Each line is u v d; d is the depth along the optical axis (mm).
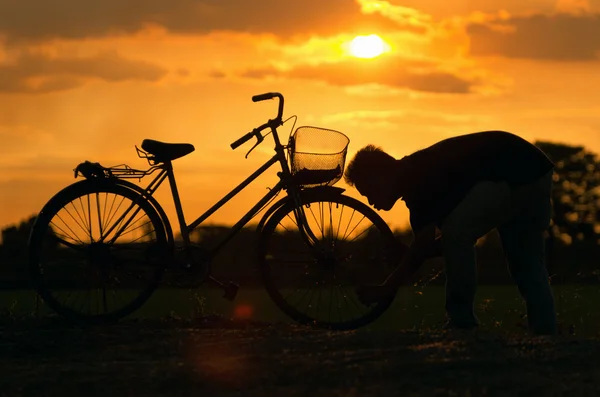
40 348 8961
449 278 9328
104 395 7340
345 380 7340
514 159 9391
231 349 8586
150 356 8562
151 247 10031
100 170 10000
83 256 9992
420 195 9391
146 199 10055
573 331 11102
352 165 9586
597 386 7062
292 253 10320
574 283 13820
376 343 8531
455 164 9344
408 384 7176
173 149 10039
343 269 10328
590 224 108812
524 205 9539
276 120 10352
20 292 32875
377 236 10320
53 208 9984
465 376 7348
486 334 8781
